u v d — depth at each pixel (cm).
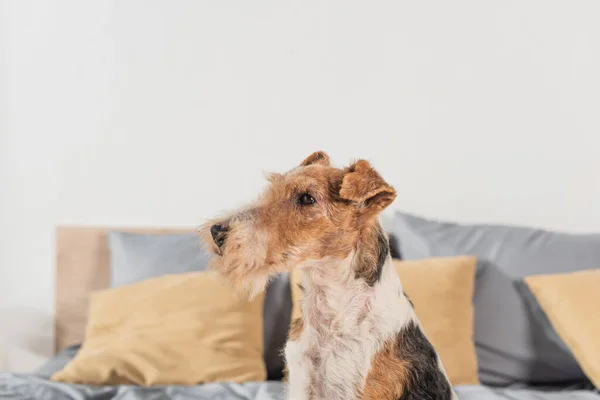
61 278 259
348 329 109
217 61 261
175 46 261
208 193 263
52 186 264
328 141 261
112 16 260
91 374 177
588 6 254
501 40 256
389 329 109
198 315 194
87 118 263
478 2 256
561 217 257
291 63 261
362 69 259
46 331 265
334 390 108
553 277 201
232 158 263
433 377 111
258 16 260
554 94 256
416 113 259
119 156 263
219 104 262
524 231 235
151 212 264
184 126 262
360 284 111
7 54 262
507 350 198
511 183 258
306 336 113
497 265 223
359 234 113
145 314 197
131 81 262
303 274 117
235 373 185
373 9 258
